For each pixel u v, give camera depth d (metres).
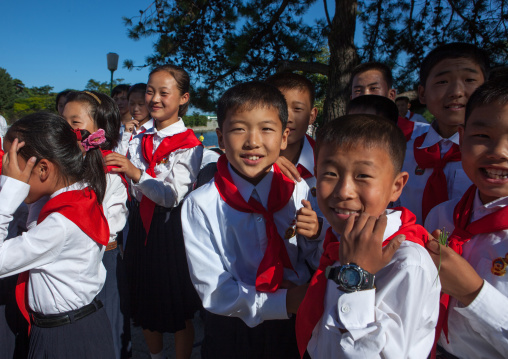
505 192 1.29
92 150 1.78
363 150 1.10
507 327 1.16
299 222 1.45
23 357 1.90
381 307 1.04
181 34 8.35
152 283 2.50
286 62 7.84
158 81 2.72
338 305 1.03
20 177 1.53
